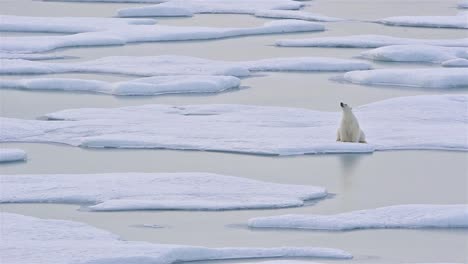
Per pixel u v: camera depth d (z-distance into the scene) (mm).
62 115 70375
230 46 110938
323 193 49594
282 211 46719
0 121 67250
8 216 44344
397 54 100312
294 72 93750
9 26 120625
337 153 59375
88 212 46344
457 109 71312
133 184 50406
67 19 127875
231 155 58906
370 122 67750
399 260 39188
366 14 141750
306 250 39781
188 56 101438
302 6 151875
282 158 58156
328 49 109000
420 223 44344
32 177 51938
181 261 38875
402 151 59750
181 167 56000
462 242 41969
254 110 71875
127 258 37250
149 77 86125
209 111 72250
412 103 73250
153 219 45281
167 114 71000
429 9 147375
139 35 113875
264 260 39031
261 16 137625
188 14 138750
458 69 89438
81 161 57562
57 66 94125
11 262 36594
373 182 52531
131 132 64625
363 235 42906
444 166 56125
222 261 38969
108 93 82062
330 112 71438
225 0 150625
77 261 36750
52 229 42469
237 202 47625
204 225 44406
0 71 92000
